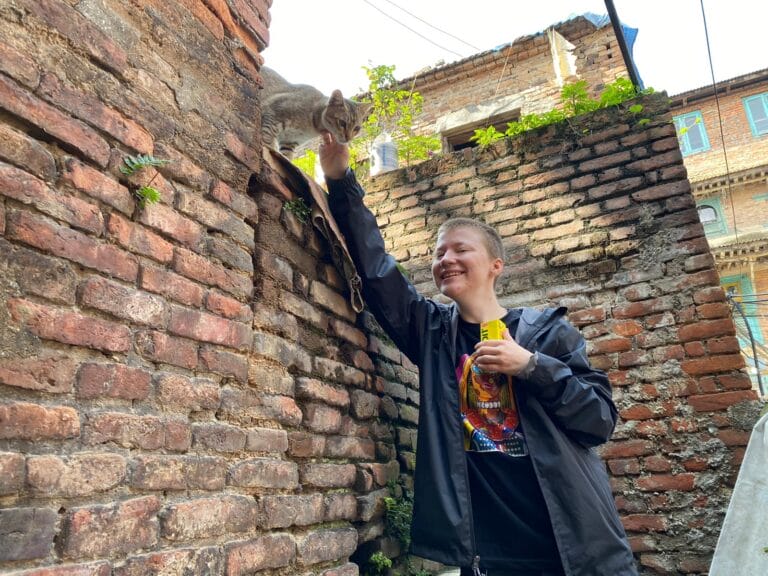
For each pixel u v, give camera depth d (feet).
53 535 3.08
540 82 22.93
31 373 3.20
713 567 7.41
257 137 5.87
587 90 21.54
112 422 3.57
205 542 4.03
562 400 5.87
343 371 6.54
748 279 45.91
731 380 8.75
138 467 3.66
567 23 22.04
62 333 3.41
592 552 5.31
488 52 23.35
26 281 3.28
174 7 4.95
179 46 4.94
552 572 5.67
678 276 9.63
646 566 8.36
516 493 6.01
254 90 5.98
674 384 9.06
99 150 3.94
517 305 10.61
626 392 9.31
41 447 3.15
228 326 4.79
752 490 7.54
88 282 3.66
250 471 4.61
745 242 45.52
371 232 7.06
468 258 7.06
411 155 18.07
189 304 4.45
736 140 52.95
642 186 10.47
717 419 8.63
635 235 10.18
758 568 7.13
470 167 12.17
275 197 6.03
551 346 6.54
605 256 10.27
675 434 8.81
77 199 3.71
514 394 6.33
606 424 5.98
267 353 5.22
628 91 11.44
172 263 4.38
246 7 6.05
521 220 11.25
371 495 6.39
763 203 50.75
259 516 4.59
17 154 3.38
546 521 5.81
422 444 6.25
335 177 6.97
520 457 6.07
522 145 11.80
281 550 4.74
